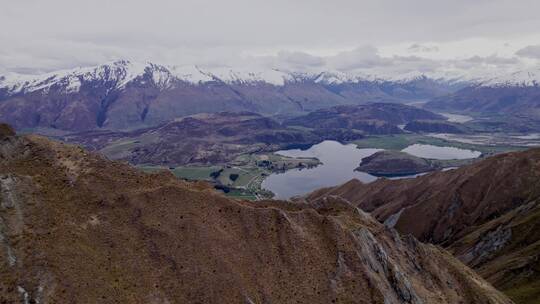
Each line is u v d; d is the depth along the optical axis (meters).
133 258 90.50
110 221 95.19
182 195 108.19
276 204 129.00
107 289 81.25
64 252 82.69
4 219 82.81
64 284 77.25
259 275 99.38
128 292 83.56
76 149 109.25
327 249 109.12
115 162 112.62
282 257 104.56
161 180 114.00
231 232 105.69
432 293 119.19
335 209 136.62
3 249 77.25
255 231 108.06
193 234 100.31
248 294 94.19
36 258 78.50
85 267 82.56
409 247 134.38
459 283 130.00
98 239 90.38
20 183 91.44
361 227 120.56
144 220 98.69
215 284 93.00
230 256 99.88
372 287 102.38
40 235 83.44
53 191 94.62
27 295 73.12
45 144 105.62
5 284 72.81
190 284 91.31
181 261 94.25
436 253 139.38
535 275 171.38
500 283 178.38
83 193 97.94
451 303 119.75
